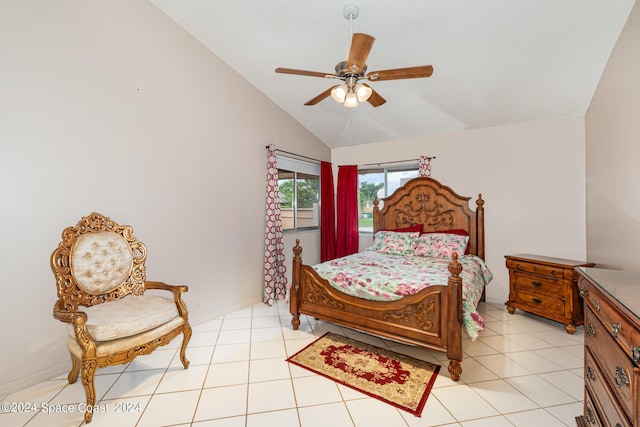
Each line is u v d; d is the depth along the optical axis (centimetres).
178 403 179
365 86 213
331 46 291
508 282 366
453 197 383
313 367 220
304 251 465
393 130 431
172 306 212
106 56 234
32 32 197
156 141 268
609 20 217
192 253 299
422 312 215
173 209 282
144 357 235
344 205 493
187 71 293
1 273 187
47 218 205
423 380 203
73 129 216
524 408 174
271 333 282
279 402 179
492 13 230
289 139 426
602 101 262
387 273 258
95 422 162
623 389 101
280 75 345
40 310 202
